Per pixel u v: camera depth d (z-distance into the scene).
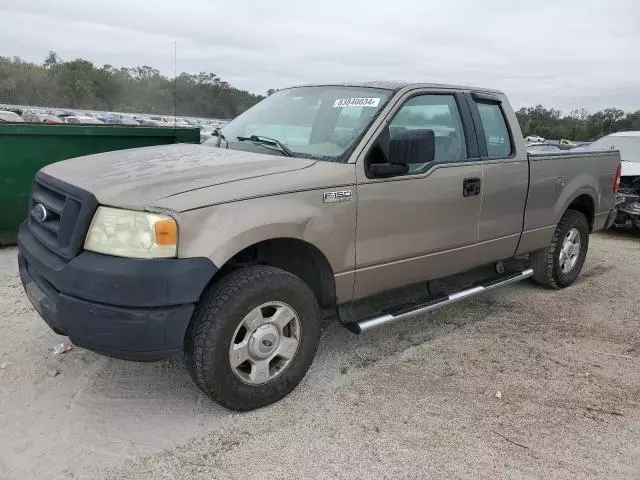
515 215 4.77
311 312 3.34
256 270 3.13
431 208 3.95
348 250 3.50
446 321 4.79
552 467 2.87
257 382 3.19
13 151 6.11
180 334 2.81
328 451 2.91
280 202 3.11
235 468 2.75
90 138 6.60
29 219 3.56
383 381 3.67
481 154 4.42
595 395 3.62
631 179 9.04
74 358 3.74
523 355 4.18
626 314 5.17
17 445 2.84
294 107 4.30
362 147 3.56
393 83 4.09
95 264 2.74
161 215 2.73
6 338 3.99
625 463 2.93
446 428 3.16
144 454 2.83
